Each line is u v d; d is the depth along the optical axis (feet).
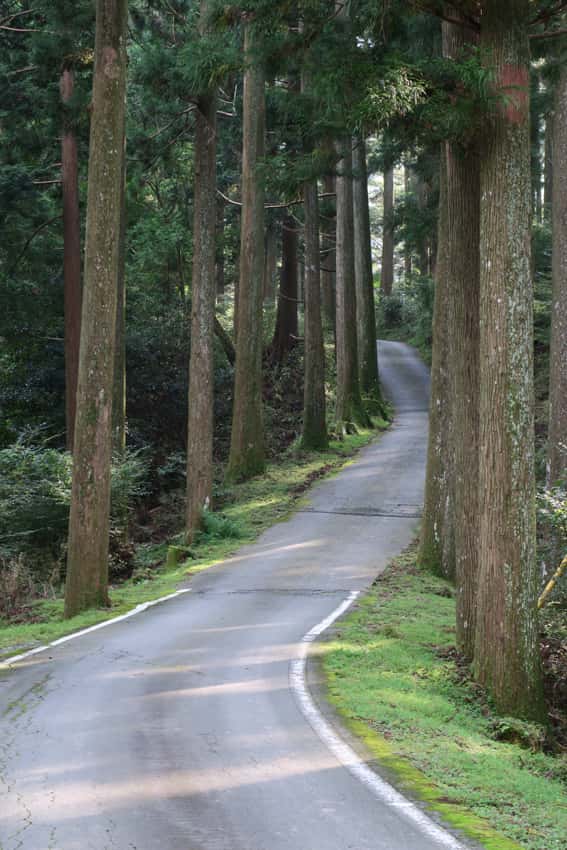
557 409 59.77
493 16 34.81
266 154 97.25
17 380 112.57
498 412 34.27
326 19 39.93
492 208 34.42
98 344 50.80
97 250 50.78
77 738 24.58
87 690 30.60
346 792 20.77
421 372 171.53
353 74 34.06
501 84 34.24
